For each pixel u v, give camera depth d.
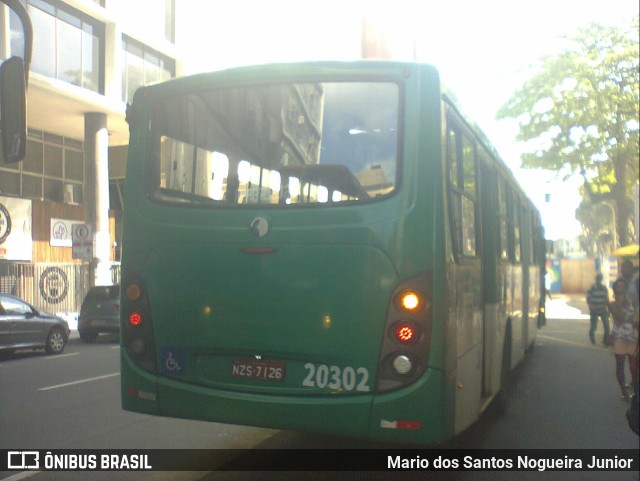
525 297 12.48
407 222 5.07
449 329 5.10
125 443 7.29
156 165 5.90
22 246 28.02
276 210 5.36
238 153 5.62
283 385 5.25
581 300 50.22
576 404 9.87
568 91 27.12
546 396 10.55
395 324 5.00
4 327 15.79
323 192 5.32
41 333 16.91
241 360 5.39
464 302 5.82
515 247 10.52
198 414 5.45
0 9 23.08
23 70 4.83
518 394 10.73
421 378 4.95
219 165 5.67
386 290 5.04
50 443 7.31
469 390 6.02
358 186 5.23
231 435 7.64
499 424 8.49
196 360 5.54
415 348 4.95
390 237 5.08
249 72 5.66
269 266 5.32
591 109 26.86
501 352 8.55
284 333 5.25
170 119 5.93
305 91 5.51
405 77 5.30
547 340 20.17
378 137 5.27
